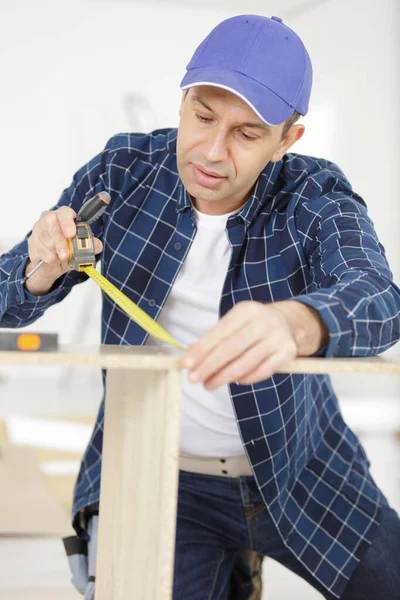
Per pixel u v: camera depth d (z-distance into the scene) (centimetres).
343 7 550
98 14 535
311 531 157
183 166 136
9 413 453
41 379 561
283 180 158
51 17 530
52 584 247
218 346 91
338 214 143
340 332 101
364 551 154
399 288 121
